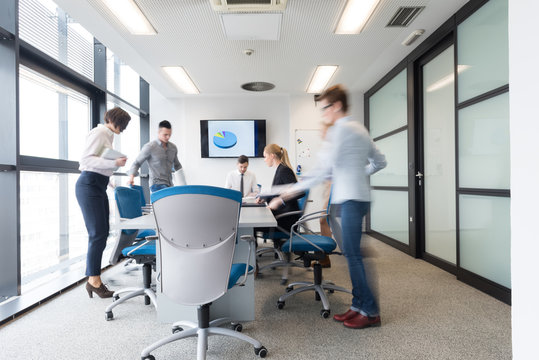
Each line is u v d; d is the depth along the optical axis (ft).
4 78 7.61
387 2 9.37
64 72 10.83
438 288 9.08
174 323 6.29
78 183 8.21
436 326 6.61
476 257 9.14
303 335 6.27
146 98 19.65
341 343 5.94
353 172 6.48
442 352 5.58
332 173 6.81
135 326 6.77
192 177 19.67
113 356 5.57
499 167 8.24
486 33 8.68
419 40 12.09
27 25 9.41
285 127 19.94
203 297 4.88
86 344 5.99
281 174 10.25
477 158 9.07
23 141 9.34
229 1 9.05
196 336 6.03
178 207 4.75
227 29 10.76
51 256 10.82
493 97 8.43
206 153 19.39
